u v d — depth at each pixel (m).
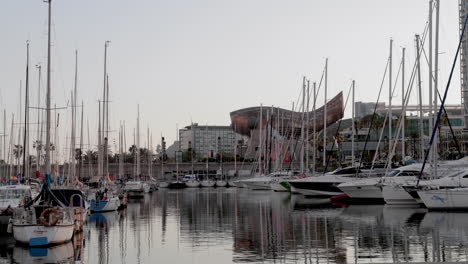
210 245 27.05
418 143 111.69
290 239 28.33
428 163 49.41
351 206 50.06
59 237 26.92
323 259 22.25
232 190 103.06
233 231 32.53
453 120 130.62
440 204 41.44
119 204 52.59
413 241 26.41
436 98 46.31
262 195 75.81
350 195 53.28
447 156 84.31
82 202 33.62
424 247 24.53
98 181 58.03
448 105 115.75
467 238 27.06
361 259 21.98
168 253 24.86
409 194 46.97
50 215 26.69
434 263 19.88
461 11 107.81
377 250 24.09
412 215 38.88
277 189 84.06
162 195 85.38
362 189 52.56
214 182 128.38
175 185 123.00
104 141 65.19
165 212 48.75
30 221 26.94
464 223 33.22
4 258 23.55
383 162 62.47
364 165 63.25
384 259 21.86
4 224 30.89
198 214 45.66
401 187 47.03
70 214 28.56
